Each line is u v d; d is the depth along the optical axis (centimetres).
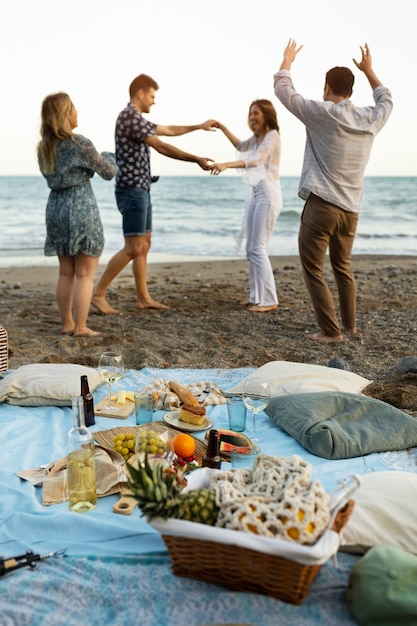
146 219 716
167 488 218
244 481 243
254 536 203
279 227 2033
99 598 221
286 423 364
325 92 571
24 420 381
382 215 2620
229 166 694
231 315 738
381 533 245
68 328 645
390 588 208
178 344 607
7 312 773
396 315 758
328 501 224
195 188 3753
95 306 769
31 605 217
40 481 303
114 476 292
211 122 738
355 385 419
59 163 574
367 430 351
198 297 864
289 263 1271
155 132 688
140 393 374
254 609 209
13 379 413
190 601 214
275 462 243
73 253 596
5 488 296
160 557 243
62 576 231
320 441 336
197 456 323
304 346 602
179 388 400
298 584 210
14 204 3045
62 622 209
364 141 557
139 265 748
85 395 370
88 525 261
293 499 212
